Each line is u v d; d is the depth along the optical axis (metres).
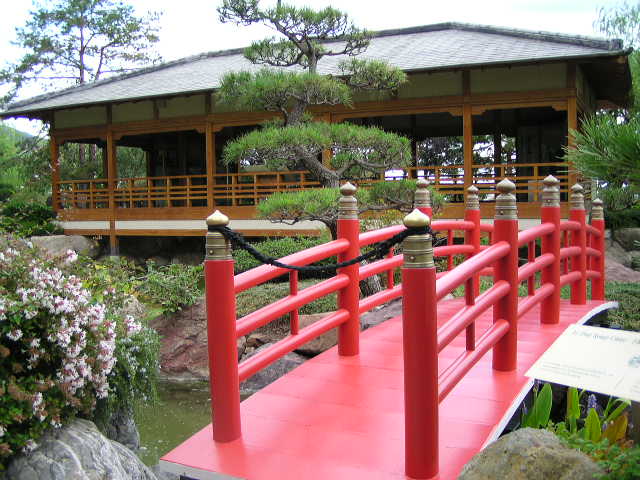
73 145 22.84
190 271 9.08
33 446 3.54
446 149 19.91
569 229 5.80
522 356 4.09
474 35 14.38
